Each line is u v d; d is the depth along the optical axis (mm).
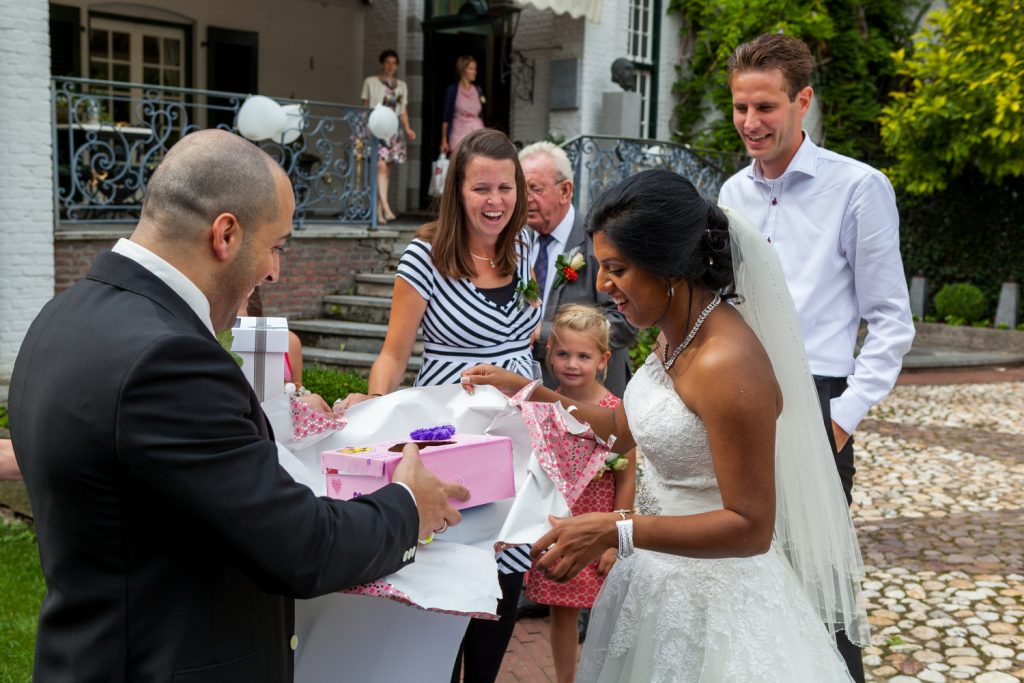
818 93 13391
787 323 2289
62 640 1517
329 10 13023
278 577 1498
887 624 4297
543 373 3877
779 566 2275
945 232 14039
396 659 2111
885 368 3094
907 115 12141
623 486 3357
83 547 1483
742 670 2109
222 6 12086
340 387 6941
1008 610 4453
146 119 11727
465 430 2479
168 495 1428
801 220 3225
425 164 12922
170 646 1491
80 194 9039
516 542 2066
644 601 2268
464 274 2969
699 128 13180
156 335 1451
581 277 3893
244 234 1590
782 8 12133
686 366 2057
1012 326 13016
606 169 10133
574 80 11320
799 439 2369
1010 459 7348
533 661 3779
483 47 12391
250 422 1544
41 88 7180
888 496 6375
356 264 9367
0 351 7141
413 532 1765
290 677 1736
